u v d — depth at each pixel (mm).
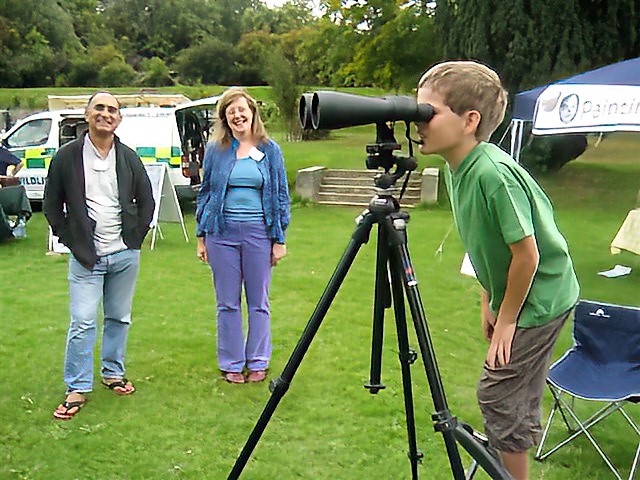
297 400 3635
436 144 1871
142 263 7133
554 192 12320
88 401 3570
